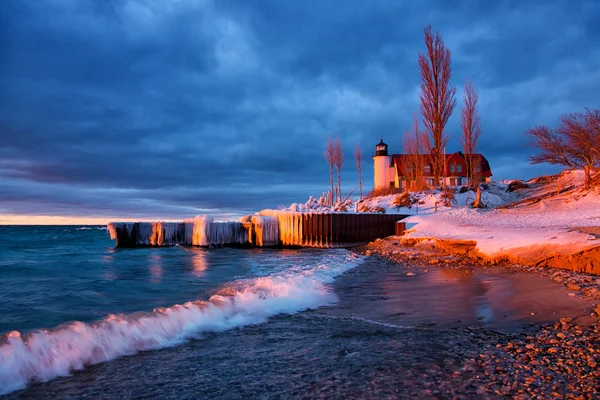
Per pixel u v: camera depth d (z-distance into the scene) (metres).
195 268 18.42
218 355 6.21
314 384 4.97
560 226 22.12
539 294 10.09
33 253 26.98
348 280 13.88
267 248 30.97
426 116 47.16
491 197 43.53
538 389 4.68
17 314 8.98
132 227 31.61
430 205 40.62
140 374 5.45
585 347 6.13
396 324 8.05
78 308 9.63
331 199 58.44
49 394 4.84
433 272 15.59
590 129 31.95
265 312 9.04
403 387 4.82
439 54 46.38
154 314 7.71
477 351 6.17
